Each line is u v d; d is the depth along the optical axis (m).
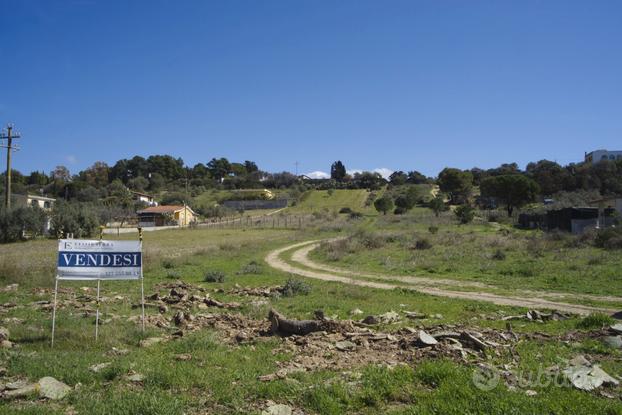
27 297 17.80
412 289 21.84
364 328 12.15
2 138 53.75
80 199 116.94
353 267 31.70
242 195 147.88
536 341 10.62
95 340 10.62
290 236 61.75
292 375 8.00
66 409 6.57
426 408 6.46
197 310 15.45
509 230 58.34
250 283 23.41
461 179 118.94
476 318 14.55
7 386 7.29
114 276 11.04
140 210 103.69
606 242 36.06
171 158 192.75
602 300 18.55
